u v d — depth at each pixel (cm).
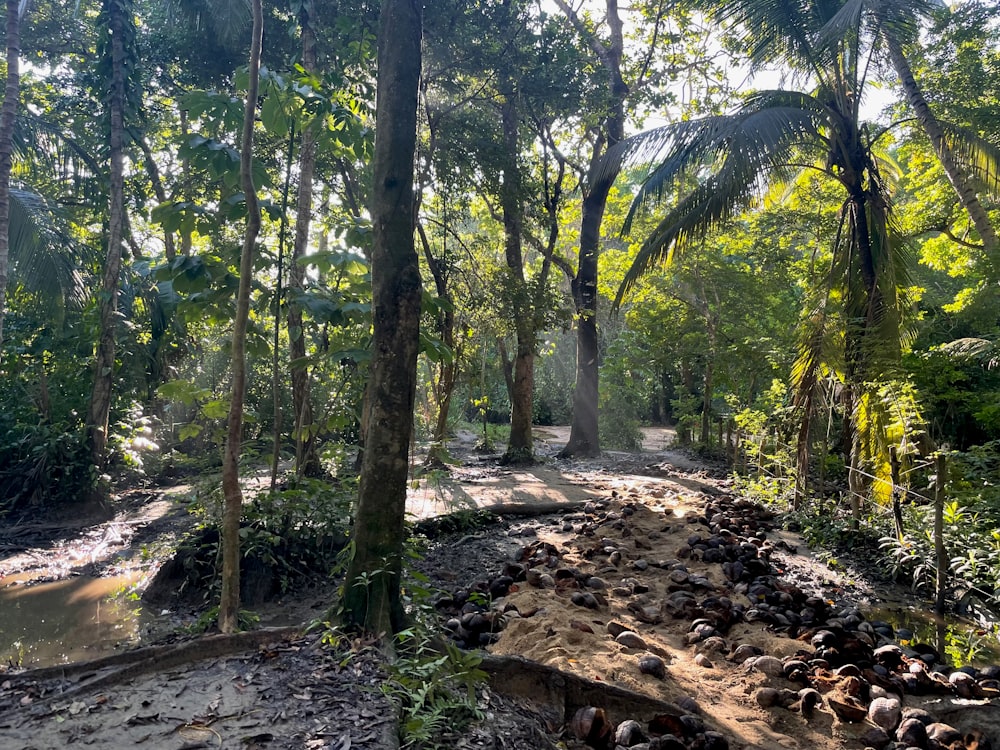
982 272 1066
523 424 1619
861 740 385
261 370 1530
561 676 383
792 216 1673
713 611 553
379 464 402
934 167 1463
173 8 1239
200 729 297
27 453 1005
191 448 1402
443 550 784
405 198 407
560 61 1259
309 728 297
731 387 1716
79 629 571
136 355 1291
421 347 554
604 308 2555
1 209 827
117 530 909
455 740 306
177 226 543
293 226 1167
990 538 633
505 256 1661
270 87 575
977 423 1199
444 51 1198
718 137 938
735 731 382
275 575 629
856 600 648
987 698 432
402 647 378
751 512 959
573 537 837
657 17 1645
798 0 977
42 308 1159
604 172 1080
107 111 1141
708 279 1745
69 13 1407
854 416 891
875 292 939
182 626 550
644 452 1948
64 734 295
